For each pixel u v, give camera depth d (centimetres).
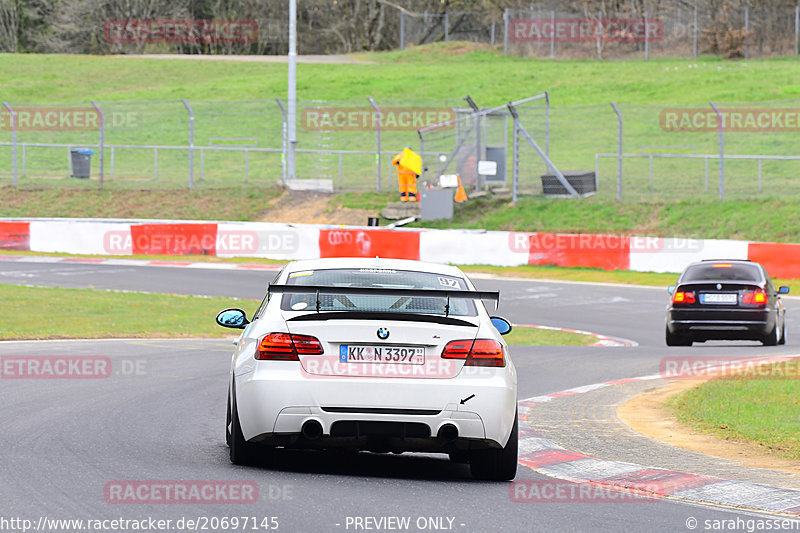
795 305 9931
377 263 3291
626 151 18850
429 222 14400
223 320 3475
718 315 7256
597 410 4672
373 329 2819
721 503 2858
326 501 2597
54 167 18588
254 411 2819
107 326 7488
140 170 18350
